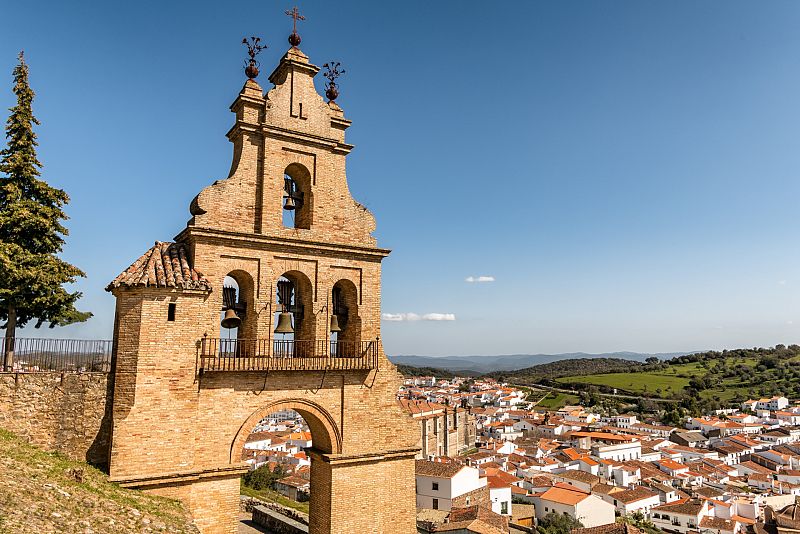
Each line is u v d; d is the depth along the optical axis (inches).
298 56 1068.5
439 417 5374.0
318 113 1073.5
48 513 577.6
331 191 1067.3
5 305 1061.1
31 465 697.6
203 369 875.4
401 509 1048.2
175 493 842.2
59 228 1149.1
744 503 3882.9
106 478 789.2
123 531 628.4
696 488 4473.4
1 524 503.5
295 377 967.6
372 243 1101.1
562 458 5054.1
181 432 853.2
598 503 3398.1
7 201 1099.3
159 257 900.0
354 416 1018.7
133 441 816.9
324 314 1014.4
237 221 967.0
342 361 1003.3
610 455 5428.2
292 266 995.3
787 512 3639.3
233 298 951.0
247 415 916.0
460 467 3280.0
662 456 5826.8
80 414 832.9
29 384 807.7
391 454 1039.0
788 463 5541.3
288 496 2817.4
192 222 945.5
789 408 7805.1
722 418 7647.6
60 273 1095.0
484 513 2615.7
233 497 892.0
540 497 3521.2
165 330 858.8
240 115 1008.2
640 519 3631.9
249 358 912.3
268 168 999.6
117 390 828.0
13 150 1128.8
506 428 6875.0
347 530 983.0
